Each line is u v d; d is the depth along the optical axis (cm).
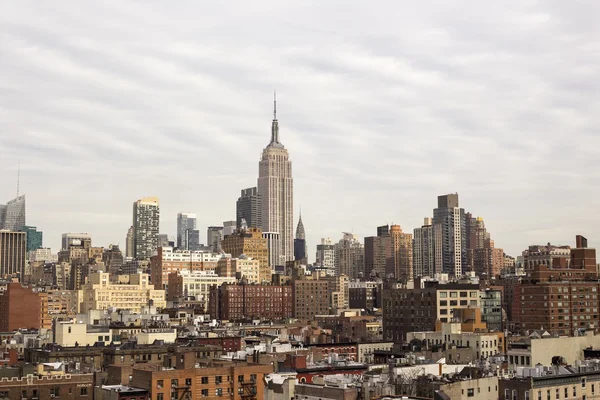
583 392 17988
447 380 17662
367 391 17075
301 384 18288
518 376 17888
